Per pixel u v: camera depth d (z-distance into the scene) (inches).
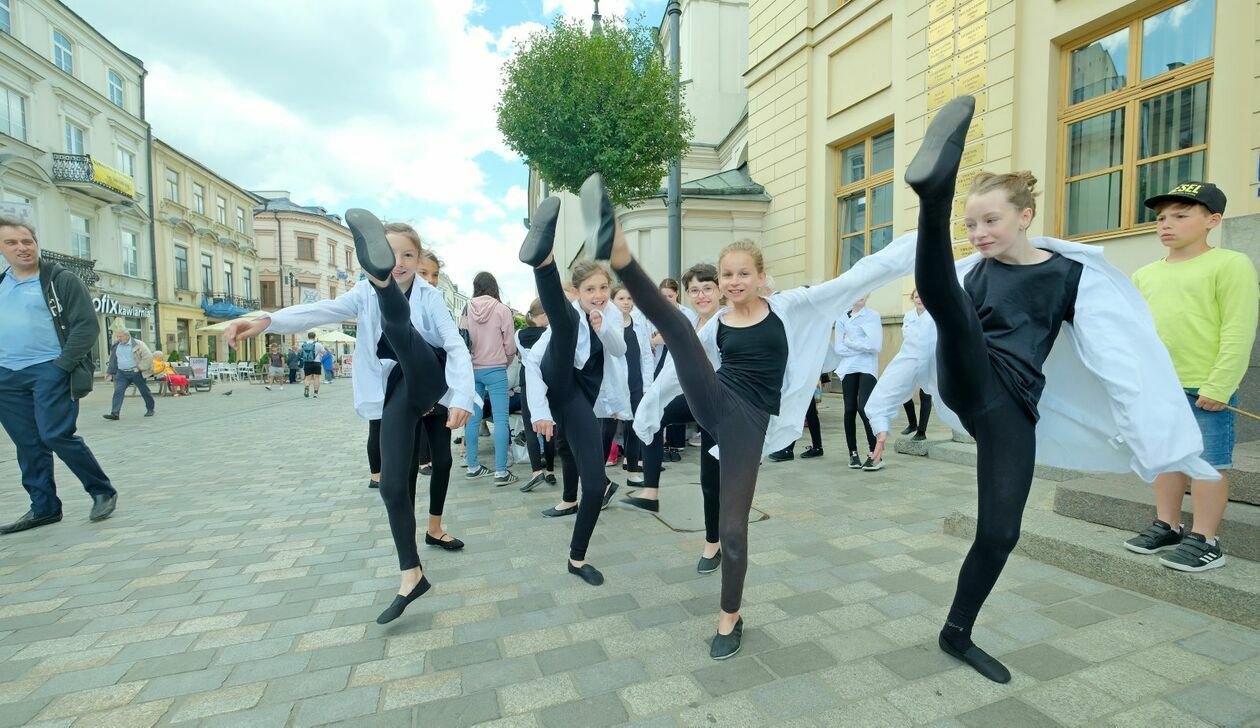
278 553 136.9
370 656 89.7
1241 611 91.9
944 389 77.8
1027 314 78.5
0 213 151.3
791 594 108.3
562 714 74.5
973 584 81.3
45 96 863.7
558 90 315.0
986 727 70.3
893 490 178.9
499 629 97.6
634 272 72.6
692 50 695.1
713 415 89.4
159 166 1139.3
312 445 312.0
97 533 153.1
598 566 125.1
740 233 469.1
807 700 76.3
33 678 84.7
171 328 1151.6
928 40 318.7
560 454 159.8
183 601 110.6
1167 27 228.5
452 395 112.7
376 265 85.8
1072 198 262.4
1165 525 109.1
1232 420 100.5
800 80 422.0
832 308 100.9
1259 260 156.5
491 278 208.2
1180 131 225.5
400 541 102.0
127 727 73.4
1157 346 77.2
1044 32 263.1
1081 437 86.5
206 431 373.7
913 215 334.0
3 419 154.9
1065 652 86.1
